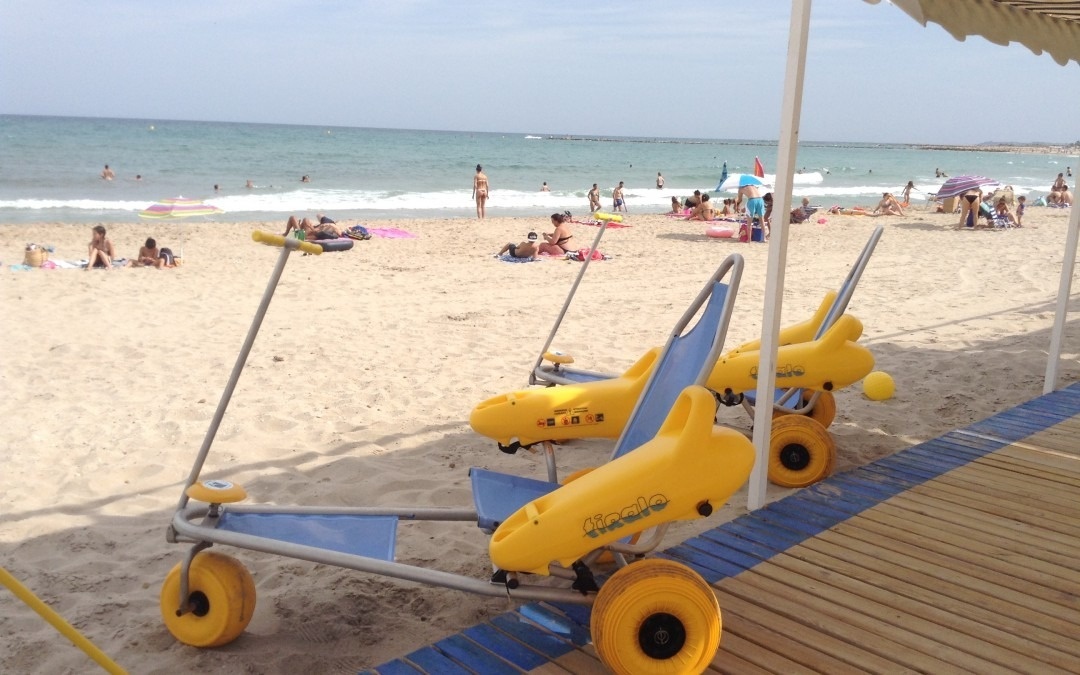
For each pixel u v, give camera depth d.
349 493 4.52
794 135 3.83
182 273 12.05
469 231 18.17
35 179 33.38
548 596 2.82
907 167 83.88
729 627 2.94
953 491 4.21
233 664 2.96
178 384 6.54
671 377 3.40
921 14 3.58
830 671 2.68
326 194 31.42
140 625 3.21
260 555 3.84
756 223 17.23
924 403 6.18
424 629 3.22
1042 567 3.39
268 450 5.16
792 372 4.68
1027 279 12.45
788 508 4.00
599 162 68.25
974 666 2.71
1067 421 5.39
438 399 6.27
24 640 3.08
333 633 3.18
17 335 8.09
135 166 42.00
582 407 3.95
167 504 4.37
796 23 3.73
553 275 12.62
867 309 10.05
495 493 3.30
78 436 5.34
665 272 13.05
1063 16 5.48
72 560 3.74
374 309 9.72
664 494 2.66
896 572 3.34
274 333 8.36
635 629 2.54
